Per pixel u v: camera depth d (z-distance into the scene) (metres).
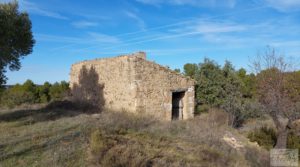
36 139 9.42
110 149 8.05
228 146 11.36
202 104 19.58
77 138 9.57
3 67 13.03
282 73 11.13
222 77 19.39
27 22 13.35
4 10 12.08
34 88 32.44
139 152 8.30
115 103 16.53
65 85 33.66
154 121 13.41
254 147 12.08
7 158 7.78
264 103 11.77
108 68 17.39
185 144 10.38
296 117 10.69
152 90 15.63
